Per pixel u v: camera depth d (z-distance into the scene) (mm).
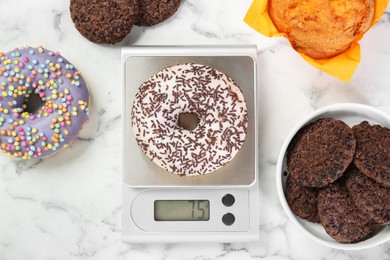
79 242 469
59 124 438
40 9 466
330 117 439
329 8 392
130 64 439
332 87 467
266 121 467
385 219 399
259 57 467
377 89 464
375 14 413
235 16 467
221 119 424
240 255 468
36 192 467
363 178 407
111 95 468
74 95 440
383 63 463
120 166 469
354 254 467
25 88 443
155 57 440
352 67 420
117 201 469
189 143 425
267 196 467
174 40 467
